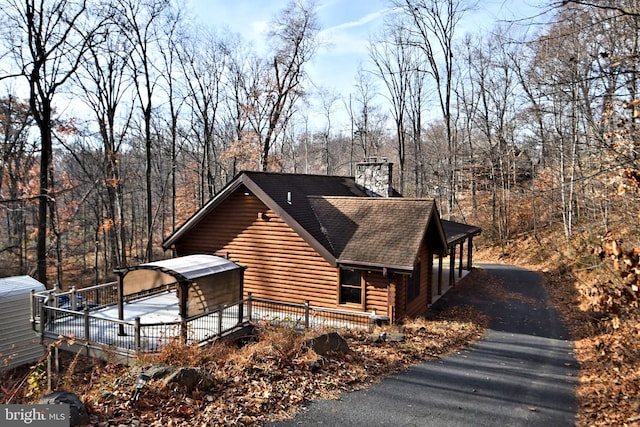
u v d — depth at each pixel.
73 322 12.89
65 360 12.07
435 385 9.14
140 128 33.19
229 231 16.75
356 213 16.41
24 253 30.28
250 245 16.39
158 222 45.16
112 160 28.11
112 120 28.05
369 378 9.34
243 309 14.79
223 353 10.23
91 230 34.81
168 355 9.27
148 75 27.48
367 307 14.43
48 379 8.88
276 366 8.98
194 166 44.38
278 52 32.03
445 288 20.80
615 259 6.28
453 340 12.67
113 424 6.27
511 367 10.49
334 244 15.19
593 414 7.72
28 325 13.70
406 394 8.57
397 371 9.93
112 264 31.86
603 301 6.70
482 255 32.16
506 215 32.81
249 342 12.69
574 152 20.64
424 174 42.75
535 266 26.48
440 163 40.91
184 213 40.91
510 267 27.19
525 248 29.78
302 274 15.48
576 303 16.91
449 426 7.26
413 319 14.95
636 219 11.02
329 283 15.02
